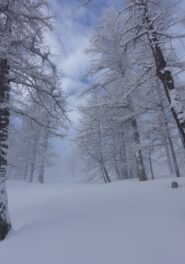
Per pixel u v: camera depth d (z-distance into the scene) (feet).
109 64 56.90
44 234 18.67
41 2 25.66
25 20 24.89
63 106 30.27
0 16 24.40
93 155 88.79
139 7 28.55
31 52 26.18
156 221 18.56
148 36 28.91
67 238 17.06
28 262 14.52
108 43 56.75
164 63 27.20
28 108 30.91
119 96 54.65
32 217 27.02
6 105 24.67
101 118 59.47
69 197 39.19
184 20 29.48
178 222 18.03
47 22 25.82
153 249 14.14
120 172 93.09
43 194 49.90
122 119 55.21
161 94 55.52
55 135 30.12
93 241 15.97
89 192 42.27
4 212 21.74
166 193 31.55
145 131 58.90
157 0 29.19
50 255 14.96
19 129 33.42
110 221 19.75
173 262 12.71
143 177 52.16
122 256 13.71
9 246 17.49
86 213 24.52
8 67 25.68
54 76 28.19
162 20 29.07
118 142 81.82
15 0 24.27
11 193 57.67
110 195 35.76
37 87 27.27
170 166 82.48
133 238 15.71
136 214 21.24
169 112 58.59
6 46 22.95
